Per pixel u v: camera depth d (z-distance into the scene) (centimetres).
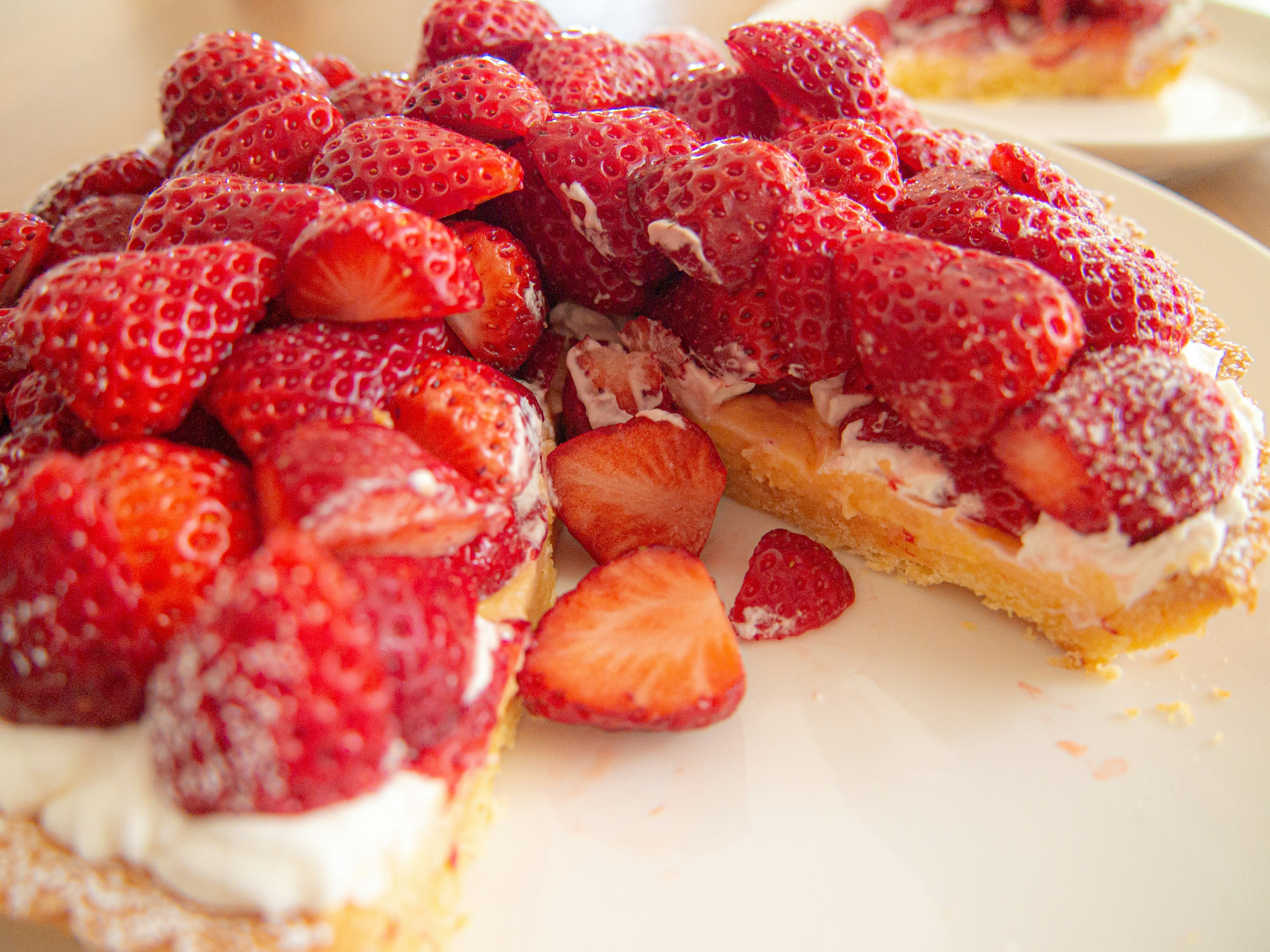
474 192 20
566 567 22
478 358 21
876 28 37
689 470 21
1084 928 17
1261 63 37
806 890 18
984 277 18
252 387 18
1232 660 20
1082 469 18
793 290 20
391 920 16
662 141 21
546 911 17
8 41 35
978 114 36
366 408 18
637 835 18
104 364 17
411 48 35
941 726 19
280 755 15
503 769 19
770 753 19
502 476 19
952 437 19
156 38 35
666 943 17
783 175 20
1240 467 19
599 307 22
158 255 18
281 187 19
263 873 15
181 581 16
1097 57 36
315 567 15
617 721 18
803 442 22
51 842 16
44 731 17
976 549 20
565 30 24
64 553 16
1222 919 17
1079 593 20
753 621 20
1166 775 19
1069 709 19
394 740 16
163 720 15
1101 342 19
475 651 17
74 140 30
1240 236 26
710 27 38
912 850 18
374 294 18
